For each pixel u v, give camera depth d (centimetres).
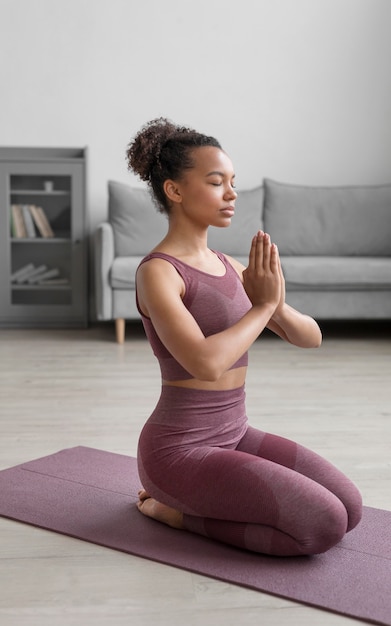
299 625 162
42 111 558
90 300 567
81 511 218
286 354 452
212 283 196
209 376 181
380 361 436
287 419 316
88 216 555
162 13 557
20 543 200
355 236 547
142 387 369
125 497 229
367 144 577
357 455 271
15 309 534
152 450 199
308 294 492
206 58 563
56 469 252
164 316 184
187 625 162
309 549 184
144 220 532
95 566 188
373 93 573
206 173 191
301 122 572
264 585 176
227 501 188
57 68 556
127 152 205
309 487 184
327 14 565
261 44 564
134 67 560
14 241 529
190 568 184
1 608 169
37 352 452
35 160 523
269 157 573
